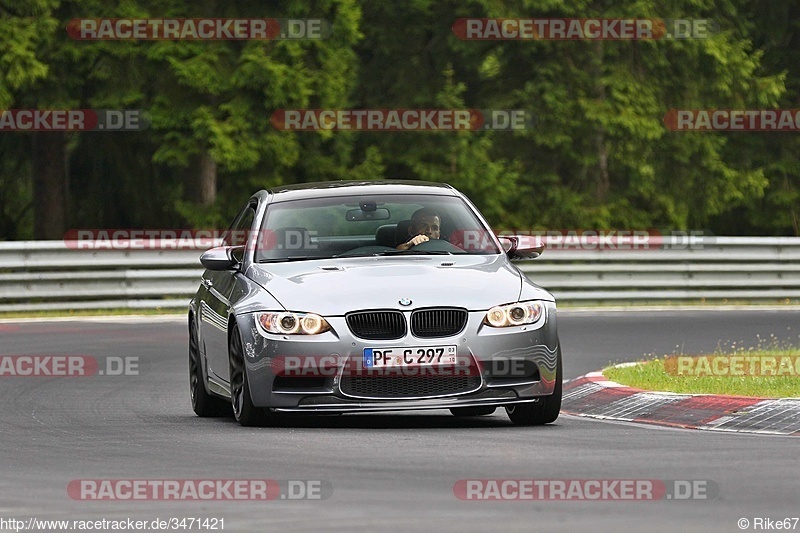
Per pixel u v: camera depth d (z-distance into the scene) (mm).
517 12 117938
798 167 131625
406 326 36438
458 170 117062
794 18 134875
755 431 36062
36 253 78938
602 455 31516
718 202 126375
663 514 24734
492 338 36500
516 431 36344
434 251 40281
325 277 38031
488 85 120625
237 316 37656
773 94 124438
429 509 25312
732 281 86375
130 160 112688
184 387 49688
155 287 80438
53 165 108688
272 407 36844
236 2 98125
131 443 34562
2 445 34531
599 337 65438
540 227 120750
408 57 121125
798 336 65125
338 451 32438
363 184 42812
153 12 98125
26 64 92875
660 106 122375
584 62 120125
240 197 105875
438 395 36344
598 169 124000
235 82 96688
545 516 24625
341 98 102188
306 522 24328
